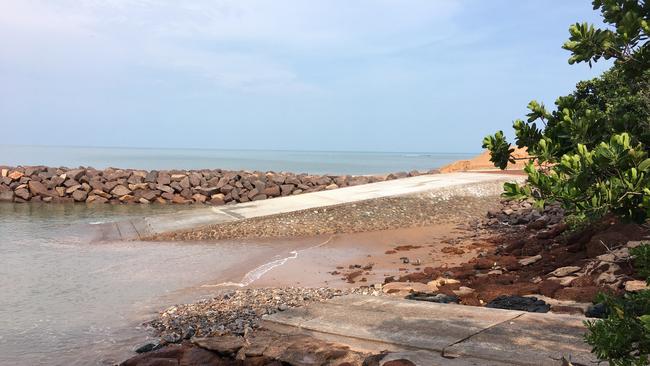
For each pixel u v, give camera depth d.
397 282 9.44
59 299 9.22
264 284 10.21
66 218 22.31
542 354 4.84
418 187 20.48
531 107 3.94
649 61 3.45
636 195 2.80
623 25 3.28
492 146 3.97
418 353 5.22
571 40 3.56
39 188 29.81
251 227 17.00
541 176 3.00
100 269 11.86
